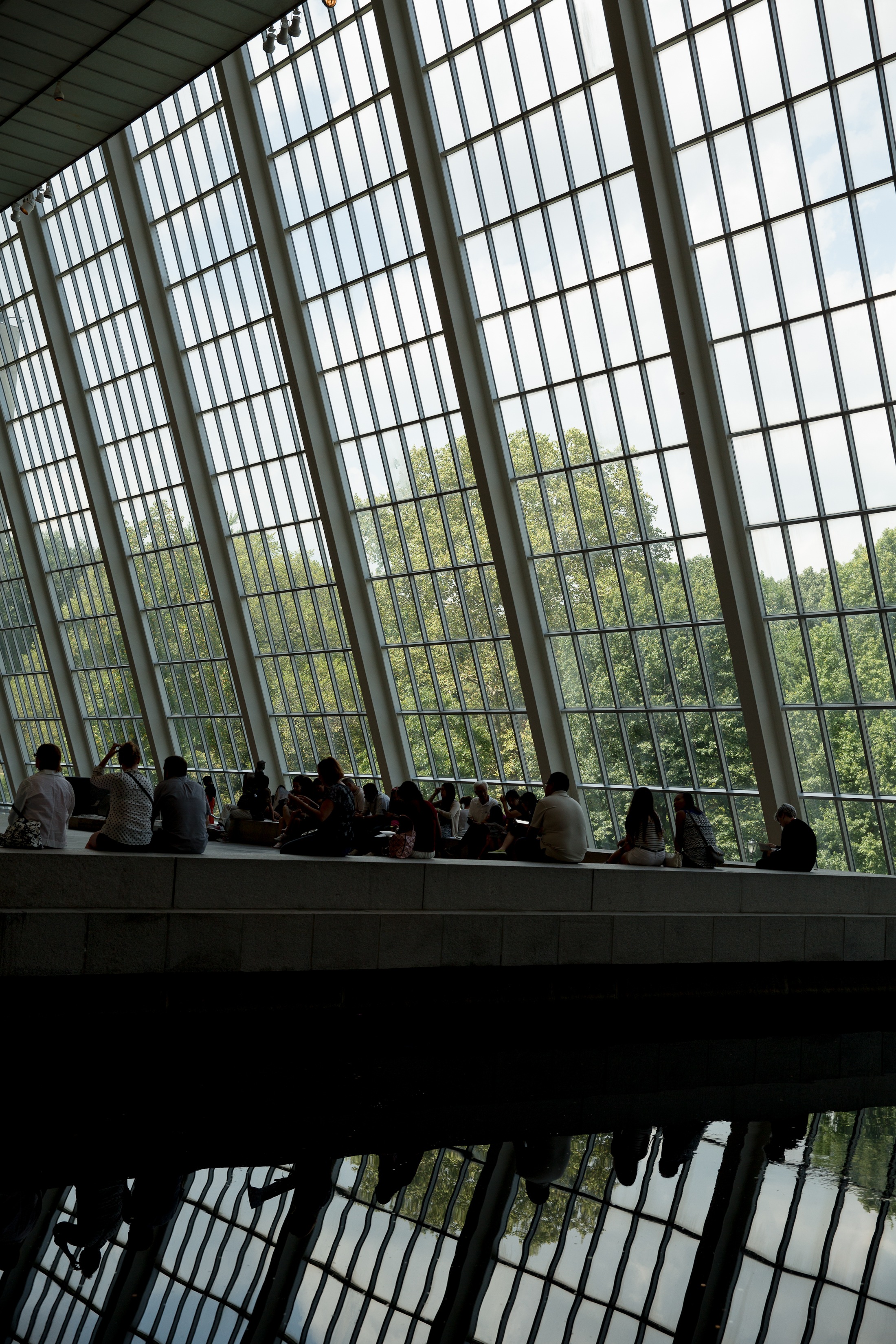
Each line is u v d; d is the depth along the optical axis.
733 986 11.70
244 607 26.27
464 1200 5.46
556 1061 8.65
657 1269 4.76
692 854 12.38
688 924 11.51
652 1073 8.35
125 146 24.14
